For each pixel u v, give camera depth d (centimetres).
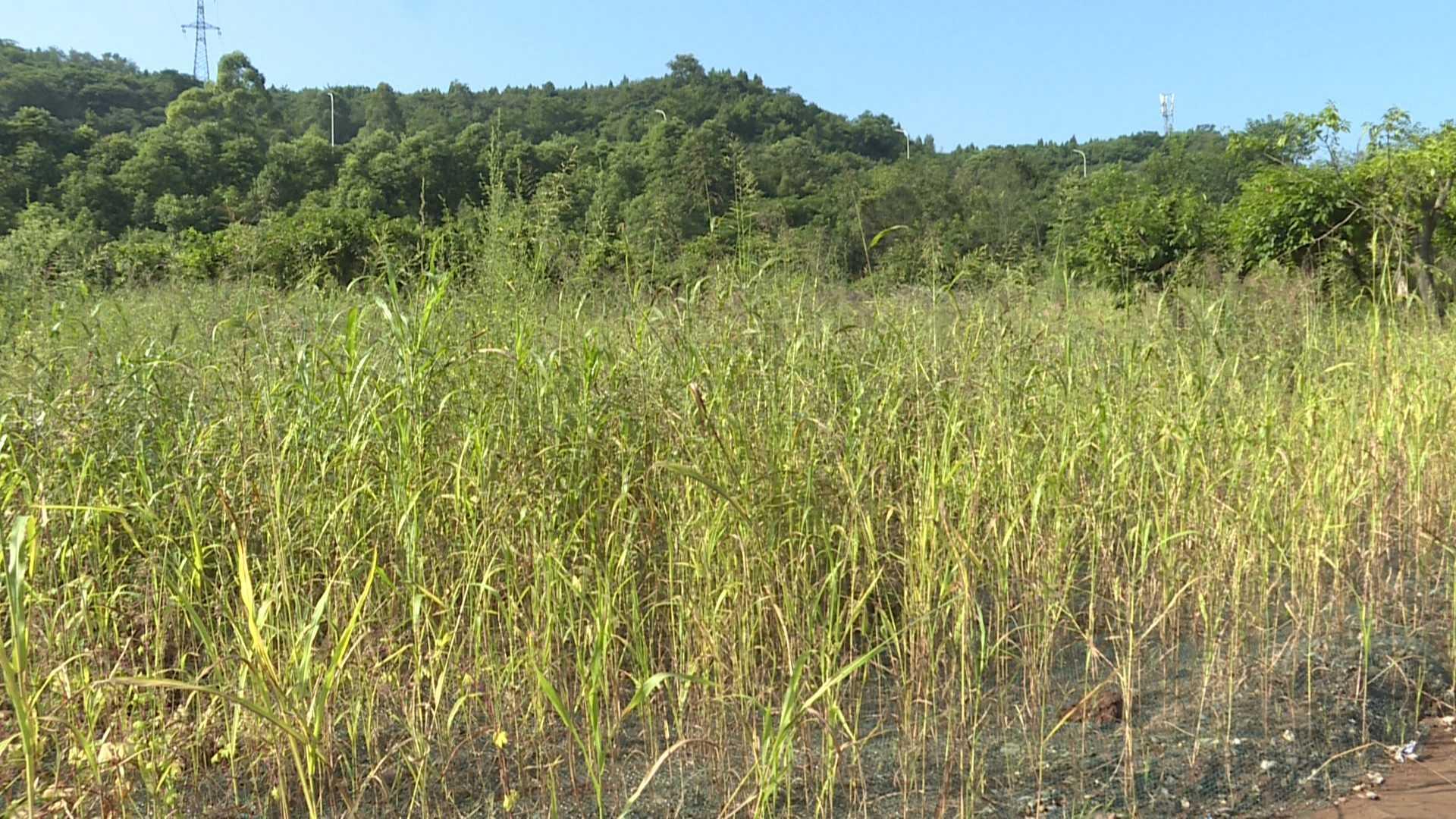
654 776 338
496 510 346
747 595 334
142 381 396
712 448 358
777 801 321
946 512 372
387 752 339
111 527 352
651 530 391
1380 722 381
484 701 353
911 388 451
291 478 363
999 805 322
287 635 315
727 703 339
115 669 307
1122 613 440
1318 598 412
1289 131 1120
